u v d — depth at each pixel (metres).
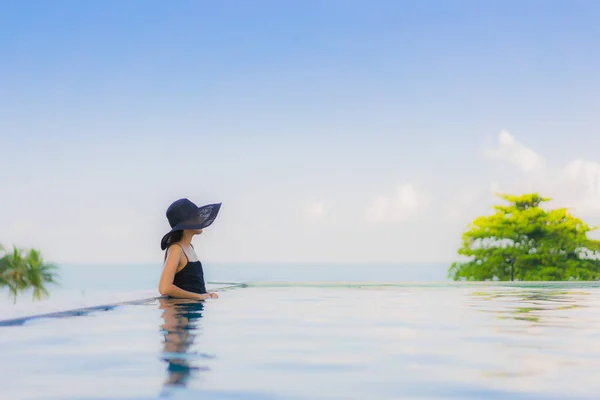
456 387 1.84
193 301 5.15
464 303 5.18
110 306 4.34
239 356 2.32
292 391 1.78
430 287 8.09
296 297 5.94
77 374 1.99
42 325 3.28
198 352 2.41
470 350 2.50
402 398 1.71
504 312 4.26
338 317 3.84
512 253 39.31
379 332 3.07
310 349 2.50
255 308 4.50
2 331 3.01
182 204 5.42
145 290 5.75
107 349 2.47
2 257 29.98
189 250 5.55
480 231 39.81
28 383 1.86
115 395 1.71
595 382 1.92
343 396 1.73
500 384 1.89
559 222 39.44
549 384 1.89
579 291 7.31
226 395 1.73
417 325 3.39
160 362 2.20
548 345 2.64
